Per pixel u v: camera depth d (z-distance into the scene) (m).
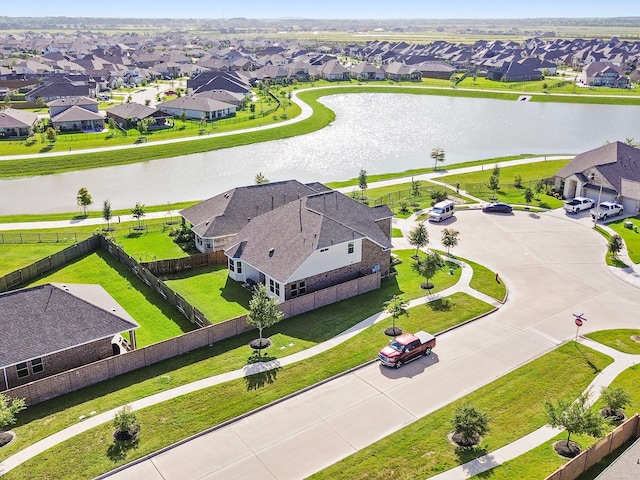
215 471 26.75
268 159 99.62
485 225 62.28
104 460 27.27
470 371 34.94
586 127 125.00
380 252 48.44
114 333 35.34
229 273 50.00
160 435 29.09
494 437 28.89
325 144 110.19
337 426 29.91
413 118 135.62
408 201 71.62
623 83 176.00
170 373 34.47
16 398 30.81
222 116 132.00
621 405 29.48
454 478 26.06
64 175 89.81
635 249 54.91
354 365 35.56
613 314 42.28
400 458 27.44
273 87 176.38
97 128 117.38
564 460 27.16
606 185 67.56
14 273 47.53
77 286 38.97
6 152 97.62
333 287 43.78
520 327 40.38
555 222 62.97
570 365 35.47
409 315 42.03
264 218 51.03
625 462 24.17
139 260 52.78
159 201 76.44
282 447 28.38
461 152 103.56
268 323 37.06
